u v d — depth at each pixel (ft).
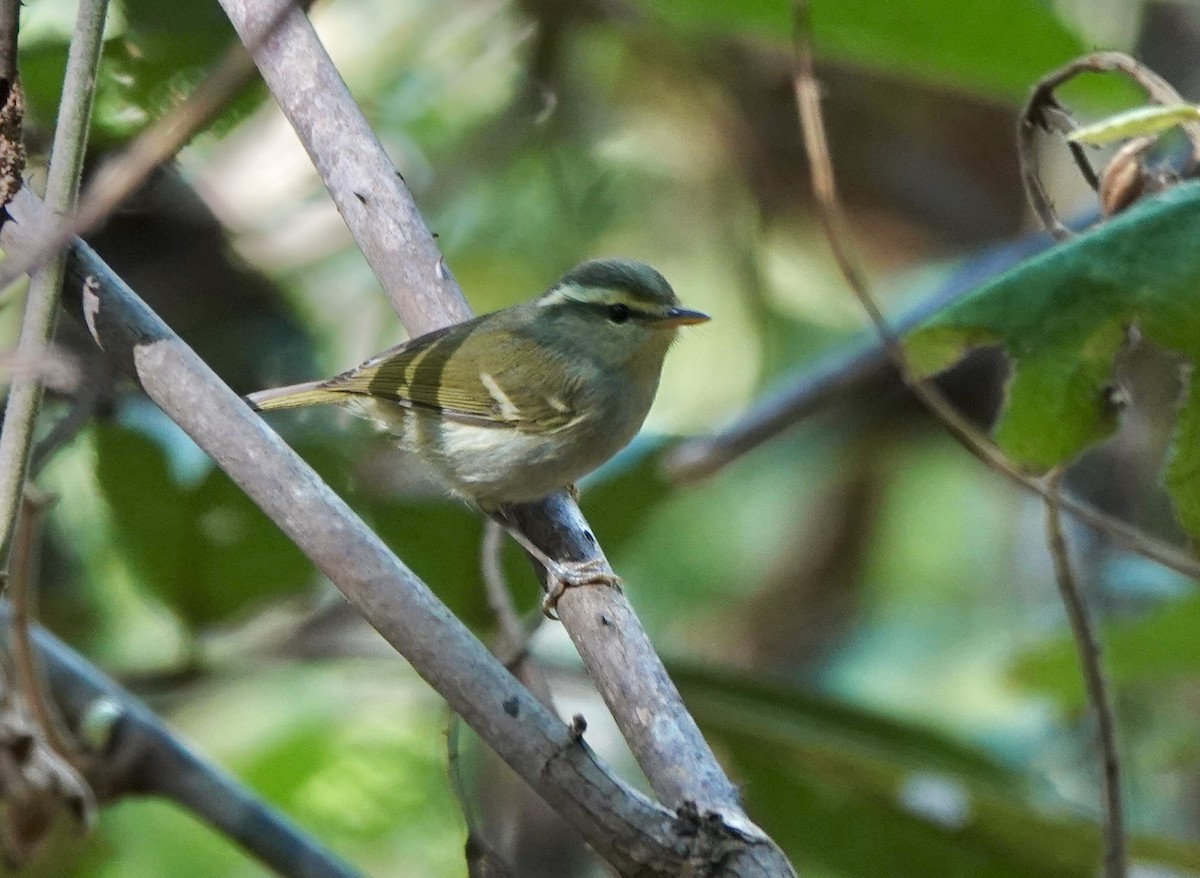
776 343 53.98
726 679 33.99
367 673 36.70
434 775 41.88
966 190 54.80
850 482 58.80
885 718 34.06
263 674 40.11
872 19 33.09
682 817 17.34
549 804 17.31
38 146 32.53
